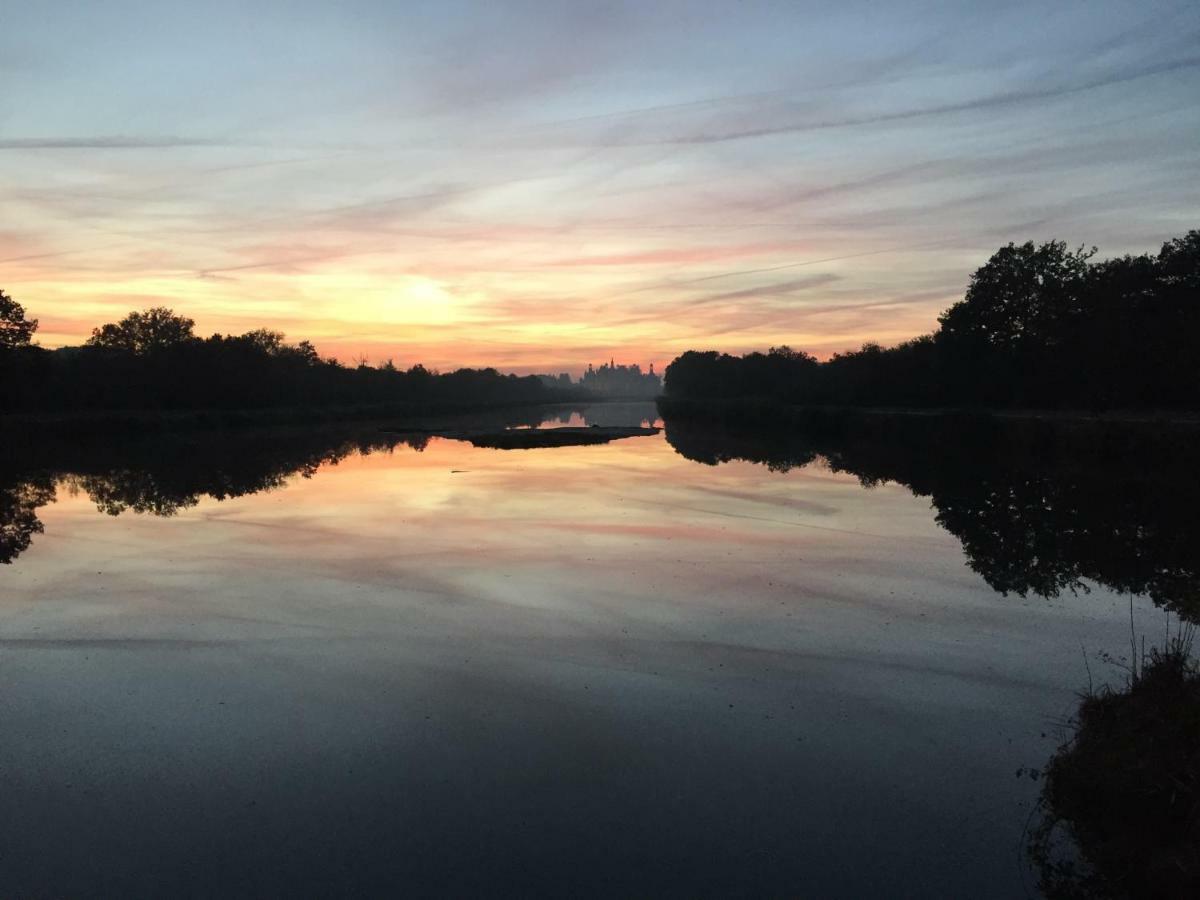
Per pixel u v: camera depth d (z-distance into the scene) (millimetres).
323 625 11625
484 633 11234
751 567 15078
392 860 6074
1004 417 43375
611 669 9891
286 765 7527
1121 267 43750
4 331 49312
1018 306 52469
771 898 5633
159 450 45500
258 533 18688
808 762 7559
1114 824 6301
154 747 7875
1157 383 39812
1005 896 5637
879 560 15688
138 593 13391
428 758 7652
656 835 6395
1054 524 19547
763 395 90812
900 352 64312
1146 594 13250
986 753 7723
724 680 9539
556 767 7473
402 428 73125
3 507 23188
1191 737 6500
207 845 6270
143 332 78688
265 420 72000
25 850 6188
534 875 5895
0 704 8898
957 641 10930
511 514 21281
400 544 17297
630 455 42125
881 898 5625
